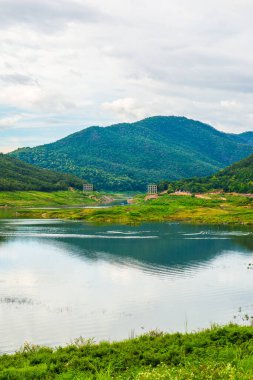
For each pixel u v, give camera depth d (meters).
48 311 51.84
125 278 70.12
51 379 27.72
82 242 112.00
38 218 190.38
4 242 110.88
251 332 35.47
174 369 26.45
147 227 152.00
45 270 75.69
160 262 84.25
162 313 51.59
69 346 35.03
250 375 23.09
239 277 71.31
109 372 27.73
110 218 180.62
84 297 58.34
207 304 55.47
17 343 41.59
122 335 43.94
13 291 61.03
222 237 123.00
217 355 30.97
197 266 80.38
